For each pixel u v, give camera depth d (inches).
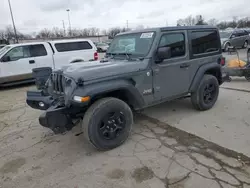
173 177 99.8
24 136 153.6
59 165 115.5
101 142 120.6
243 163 106.0
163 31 140.1
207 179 96.5
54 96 131.4
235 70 268.1
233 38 641.6
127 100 137.3
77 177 104.7
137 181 99.2
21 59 323.9
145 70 132.8
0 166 117.7
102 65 128.3
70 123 120.8
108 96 130.6
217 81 181.9
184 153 119.0
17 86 344.8
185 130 146.3
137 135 144.2
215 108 185.3
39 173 109.7
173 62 147.5
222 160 109.7
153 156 117.9
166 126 155.4
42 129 164.1
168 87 148.2
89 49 383.2
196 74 165.6
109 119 122.0
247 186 90.6
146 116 175.8
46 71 159.3
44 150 132.3
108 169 109.2
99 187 97.0
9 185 101.9
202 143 127.9
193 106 181.5
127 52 149.1
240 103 195.3
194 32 160.6
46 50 343.0
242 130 140.7
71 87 111.3
